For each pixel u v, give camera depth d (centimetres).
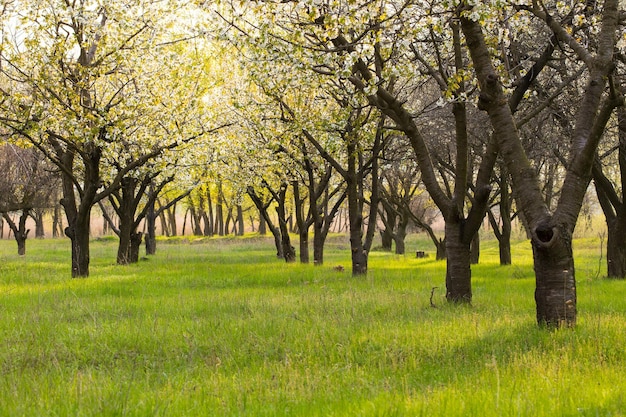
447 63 1634
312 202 2633
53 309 1262
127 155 2216
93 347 921
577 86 1697
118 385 681
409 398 595
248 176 2903
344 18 996
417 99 2323
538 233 1002
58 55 1773
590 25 1412
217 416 578
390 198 3297
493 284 1764
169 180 2950
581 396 602
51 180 3011
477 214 1316
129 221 2872
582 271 2255
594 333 916
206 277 2009
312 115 2131
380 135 2133
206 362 829
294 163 2639
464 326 1002
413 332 955
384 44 1167
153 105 2014
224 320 1108
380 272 2172
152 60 2019
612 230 1953
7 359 802
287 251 3036
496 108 1056
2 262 2797
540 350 835
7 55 1798
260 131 2283
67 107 1825
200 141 2228
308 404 608
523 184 1032
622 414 541
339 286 1708
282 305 1291
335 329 988
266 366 791
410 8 1109
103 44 1894
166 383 715
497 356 807
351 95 1695
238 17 1249
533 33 1623
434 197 1380
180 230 11619
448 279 1368
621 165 1897
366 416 547
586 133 1041
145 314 1205
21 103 1809
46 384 682
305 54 1191
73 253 2045
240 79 2505
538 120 1852
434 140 2397
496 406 549
